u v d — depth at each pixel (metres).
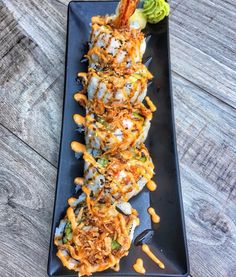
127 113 0.24
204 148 0.25
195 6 0.29
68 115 0.24
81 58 0.26
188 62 0.27
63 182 0.22
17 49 0.27
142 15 0.27
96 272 0.20
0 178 0.23
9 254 0.21
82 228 0.20
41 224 0.22
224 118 0.26
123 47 0.25
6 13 0.28
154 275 0.20
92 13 0.27
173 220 0.22
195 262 0.22
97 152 0.23
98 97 0.24
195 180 0.24
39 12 0.28
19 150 0.24
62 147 0.23
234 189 0.24
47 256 0.21
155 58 0.27
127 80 0.24
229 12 0.29
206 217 0.23
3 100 0.25
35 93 0.25
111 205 0.21
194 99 0.26
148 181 0.23
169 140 0.24
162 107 0.25
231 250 0.22
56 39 0.27
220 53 0.28
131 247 0.21
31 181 0.23
